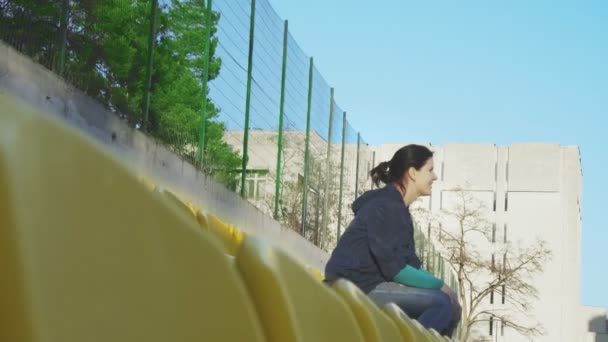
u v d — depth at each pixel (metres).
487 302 70.00
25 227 0.76
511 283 56.66
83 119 10.18
